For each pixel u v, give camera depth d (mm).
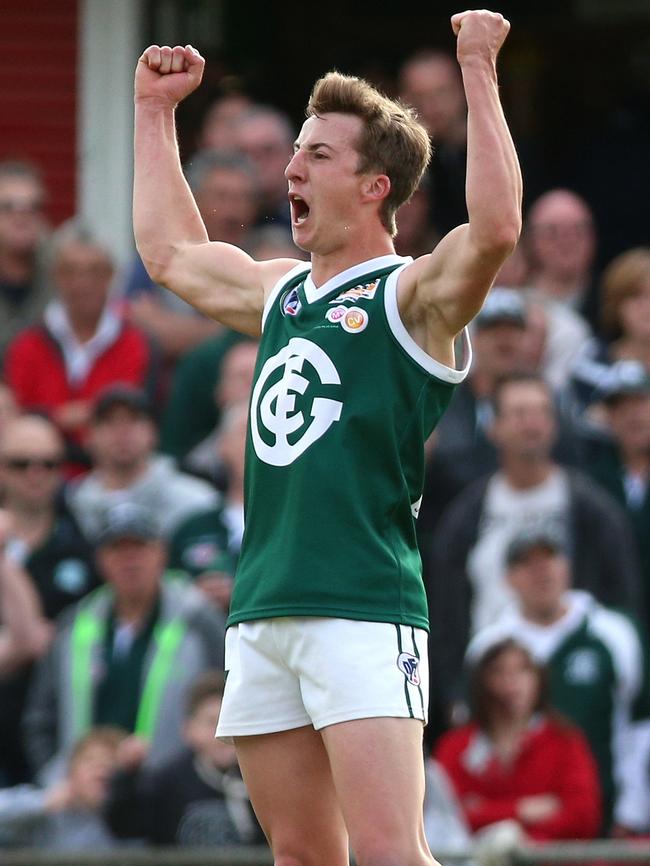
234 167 35594
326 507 15273
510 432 31328
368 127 15812
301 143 15984
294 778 15625
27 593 30641
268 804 15766
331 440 15367
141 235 17250
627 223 44375
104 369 35688
